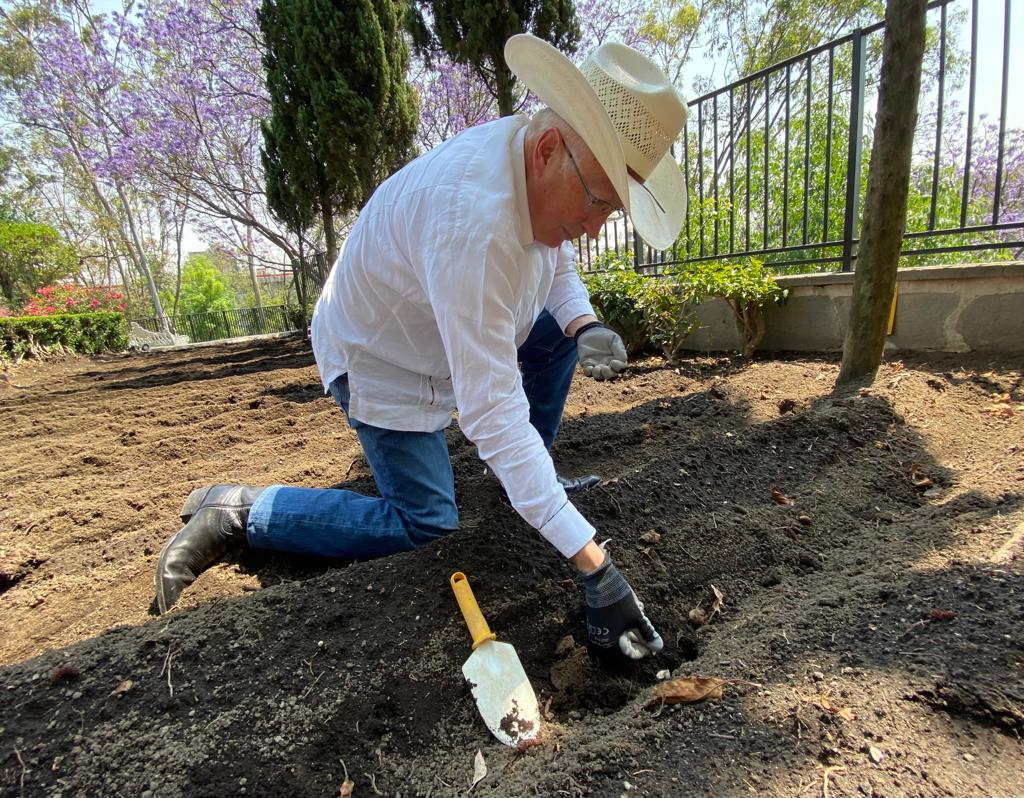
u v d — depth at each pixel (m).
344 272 1.61
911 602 1.35
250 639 1.43
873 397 2.65
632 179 1.31
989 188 5.55
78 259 20.86
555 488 1.28
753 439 2.33
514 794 1.04
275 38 8.45
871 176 2.70
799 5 13.16
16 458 3.66
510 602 1.53
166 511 2.62
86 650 1.40
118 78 13.75
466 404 1.25
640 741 1.12
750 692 1.18
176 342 15.16
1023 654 1.11
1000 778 0.91
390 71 8.18
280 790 1.10
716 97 4.57
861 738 1.02
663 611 1.58
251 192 12.51
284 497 1.90
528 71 1.23
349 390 1.67
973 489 1.98
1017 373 2.84
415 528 1.78
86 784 1.09
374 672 1.35
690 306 4.37
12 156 22.52
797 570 1.72
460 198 1.21
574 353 2.13
